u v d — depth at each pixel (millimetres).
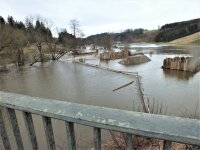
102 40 76875
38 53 41906
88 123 880
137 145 3766
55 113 960
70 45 53938
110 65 30719
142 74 21703
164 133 740
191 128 725
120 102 12461
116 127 819
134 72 22469
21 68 29516
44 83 18719
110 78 20203
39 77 21906
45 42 46094
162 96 13094
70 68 28578
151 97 12969
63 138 6789
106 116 858
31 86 17625
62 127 7598
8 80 20453
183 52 47781
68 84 18031
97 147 919
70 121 926
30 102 1072
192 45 78562
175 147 3391
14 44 32438
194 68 21984
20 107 1080
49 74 23750
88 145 5820
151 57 39156
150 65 28812
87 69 27047
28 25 50656
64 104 990
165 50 57250
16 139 1244
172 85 16188
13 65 31906
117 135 4504
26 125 1140
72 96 14273
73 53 51094
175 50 55562
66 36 58812
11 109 1183
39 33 45094
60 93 15141
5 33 31297
